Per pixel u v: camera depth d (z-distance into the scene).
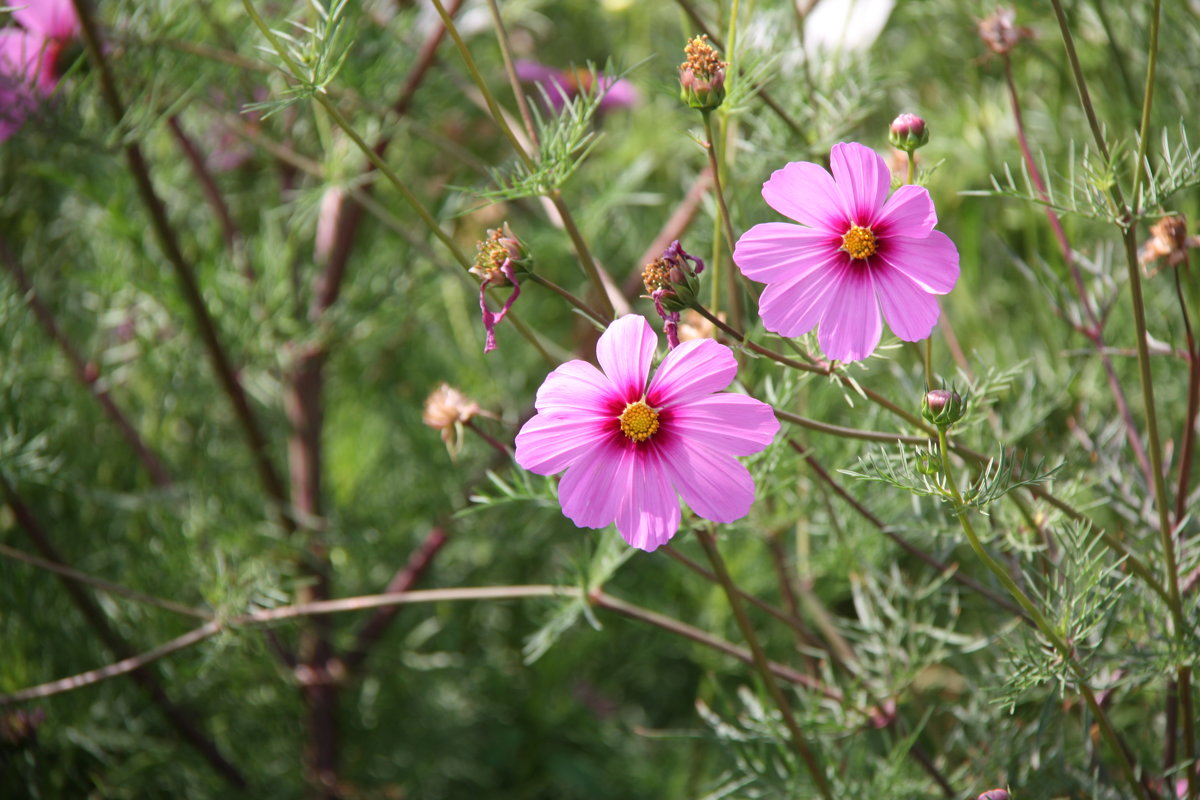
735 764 0.98
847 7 0.99
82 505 1.14
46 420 1.13
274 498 1.16
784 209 0.73
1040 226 1.02
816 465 0.85
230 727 1.16
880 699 0.91
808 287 0.73
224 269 1.15
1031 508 0.87
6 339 1.03
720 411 0.74
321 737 1.17
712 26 0.98
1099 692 0.88
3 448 0.97
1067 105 1.04
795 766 0.88
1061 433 1.00
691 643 1.19
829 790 0.84
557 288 0.77
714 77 0.76
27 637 1.04
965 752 0.91
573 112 0.81
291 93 0.79
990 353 1.03
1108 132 0.99
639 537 0.75
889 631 0.93
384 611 1.18
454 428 0.85
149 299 1.14
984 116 1.02
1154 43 0.75
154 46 0.98
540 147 0.81
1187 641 0.80
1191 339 0.81
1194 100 0.98
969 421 0.82
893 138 0.75
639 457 0.75
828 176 0.72
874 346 0.73
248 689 1.13
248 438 1.12
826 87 0.96
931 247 0.72
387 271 1.19
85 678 0.95
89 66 0.98
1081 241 1.00
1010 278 1.12
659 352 0.88
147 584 1.09
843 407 1.08
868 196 0.72
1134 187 0.76
